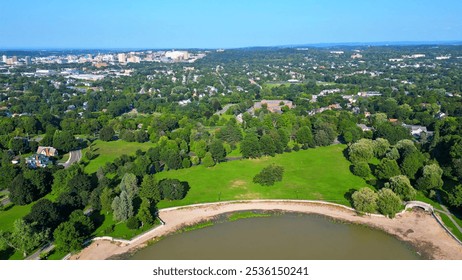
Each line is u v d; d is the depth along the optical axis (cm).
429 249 14575
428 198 18712
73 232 14075
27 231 13788
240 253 14250
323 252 14338
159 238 15400
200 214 17438
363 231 15925
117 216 16038
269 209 17938
